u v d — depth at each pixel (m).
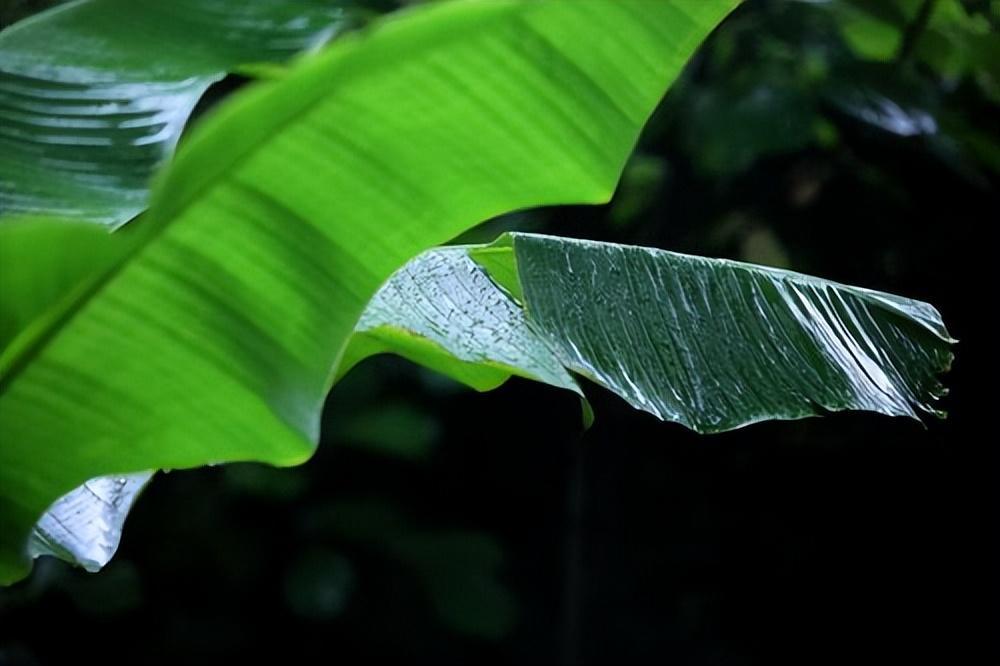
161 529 9.59
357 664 10.23
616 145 2.65
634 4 2.60
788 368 3.08
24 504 2.82
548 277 3.04
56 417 2.76
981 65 6.20
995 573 9.34
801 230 8.02
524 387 10.71
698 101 7.45
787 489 9.89
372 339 3.24
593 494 10.52
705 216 8.09
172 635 9.48
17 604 7.88
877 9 6.45
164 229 2.67
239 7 2.69
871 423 9.16
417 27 2.58
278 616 9.97
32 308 2.65
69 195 2.67
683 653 10.36
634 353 3.03
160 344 2.72
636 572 10.48
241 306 2.71
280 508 10.03
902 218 7.99
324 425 9.81
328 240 2.70
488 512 11.03
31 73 2.71
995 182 7.78
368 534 10.05
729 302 3.11
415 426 9.80
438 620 10.49
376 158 2.66
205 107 6.24
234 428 2.76
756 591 10.20
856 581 9.87
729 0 2.59
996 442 8.88
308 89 2.61
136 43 2.71
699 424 3.01
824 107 7.33
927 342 3.18
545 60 2.62
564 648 10.63
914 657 9.77
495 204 2.70
